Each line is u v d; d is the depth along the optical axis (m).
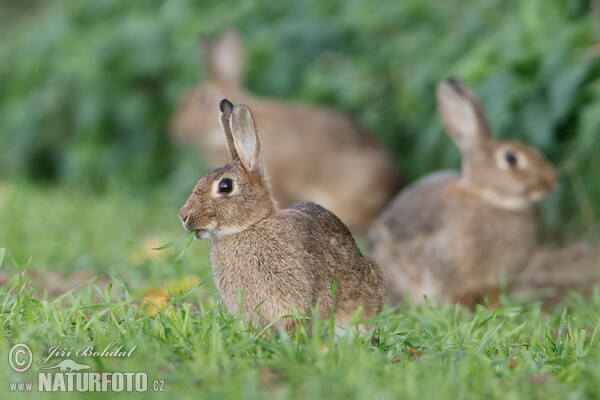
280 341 7.20
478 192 12.56
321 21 19.42
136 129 21.50
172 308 7.98
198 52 20.08
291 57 19.22
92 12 22.05
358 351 6.96
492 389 6.23
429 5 18.66
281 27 19.27
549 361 7.04
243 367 6.55
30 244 13.45
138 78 21.36
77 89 21.72
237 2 20.80
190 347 6.95
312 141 17.97
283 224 8.05
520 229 12.54
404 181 18.42
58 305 7.92
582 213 15.38
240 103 8.15
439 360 7.02
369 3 18.69
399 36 18.50
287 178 18.14
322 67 18.86
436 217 12.67
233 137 8.18
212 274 8.25
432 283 12.68
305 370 6.39
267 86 19.66
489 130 12.65
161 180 21.25
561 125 15.36
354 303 8.35
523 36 15.23
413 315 9.15
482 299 12.66
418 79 16.86
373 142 18.39
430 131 16.50
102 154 21.33
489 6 17.17
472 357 6.89
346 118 18.42
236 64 18.67
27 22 26.91
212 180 8.12
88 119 21.08
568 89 14.29
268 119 18.06
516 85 14.82
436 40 17.92
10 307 8.09
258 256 7.98
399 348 7.57
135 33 20.81
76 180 21.12
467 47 16.98
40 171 22.67
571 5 15.28
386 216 13.45
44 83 22.31
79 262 11.58
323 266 8.05
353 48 19.33
